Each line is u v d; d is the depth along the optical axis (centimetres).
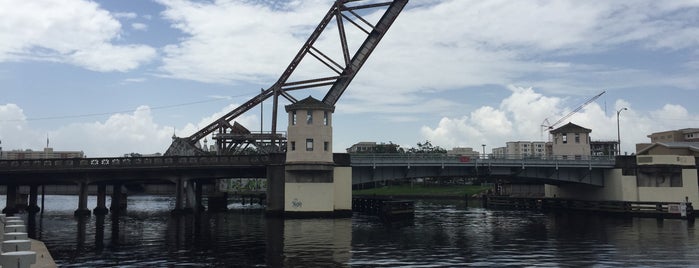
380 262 2844
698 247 3559
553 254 3212
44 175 6731
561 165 7250
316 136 5938
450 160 6881
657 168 6988
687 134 14962
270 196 6053
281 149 8256
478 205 10444
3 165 6575
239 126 8500
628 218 6481
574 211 7931
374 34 7988
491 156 7681
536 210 8506
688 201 6825
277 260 2889
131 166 6569
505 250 3381
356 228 4816
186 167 6488
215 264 2753
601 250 3397
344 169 6219
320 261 2862
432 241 3859
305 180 5934
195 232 4438
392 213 6169
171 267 2666
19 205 8119
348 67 7981
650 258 3066
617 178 7312
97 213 7044
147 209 8312
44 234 4322
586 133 8462
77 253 3200
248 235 4159
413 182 17488
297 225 5059
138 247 3466
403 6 7944
